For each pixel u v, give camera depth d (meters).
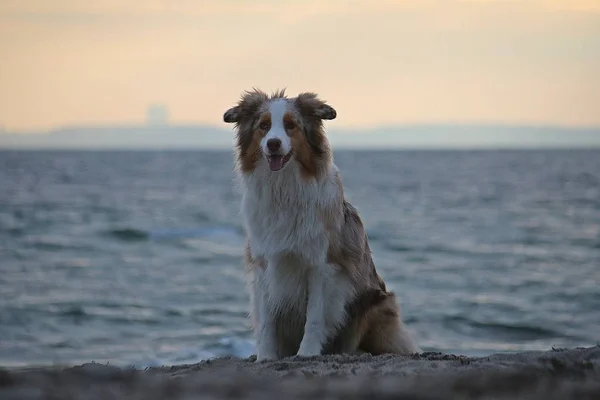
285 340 8.16
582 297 20.92
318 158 7.63
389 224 40.84
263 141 7.45
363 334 8.05
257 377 5.14
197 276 24.14
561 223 40.88
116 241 33.00
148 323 17.72
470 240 33.91
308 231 7.56
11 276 23.81
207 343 15.73
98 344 15.83
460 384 4.53
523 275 24.52
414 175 104.44
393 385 4.58
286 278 7.80
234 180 8.56
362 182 86.12
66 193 67.06
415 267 26.28
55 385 4.66
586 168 131.12
